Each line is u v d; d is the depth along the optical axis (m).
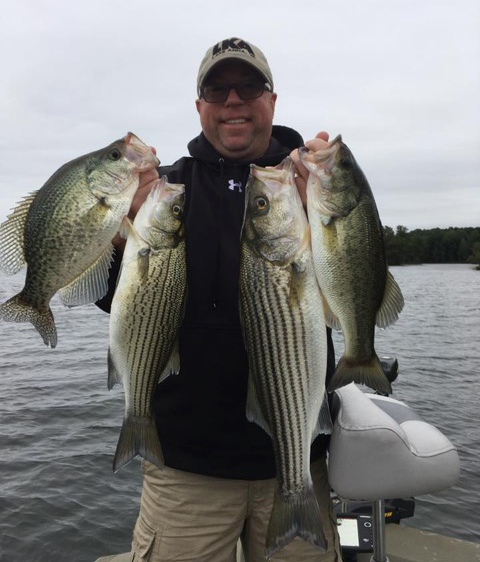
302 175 2.55
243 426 2.67
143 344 2.45
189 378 2.68
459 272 82.94
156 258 2.44
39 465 6.58
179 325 2.54
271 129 3.22
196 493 2.72
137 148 2.54
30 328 22.02
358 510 3.46
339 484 2.56
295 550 2.66
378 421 2.54
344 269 2.39
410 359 14.94
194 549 2.69
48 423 8.21
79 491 5.94
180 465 2.69
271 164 3.08
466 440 7.70
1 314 2.50
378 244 2.44
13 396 9.84
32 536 5.09
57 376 11.73
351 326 2.41
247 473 2.67
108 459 6.79
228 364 2.67
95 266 2.51
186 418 2.69
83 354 14.93
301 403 2.41
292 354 2.41
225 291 2.72
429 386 11.43
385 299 2.50
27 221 2.48
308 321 2.40
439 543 3.43
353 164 2.41
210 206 2.91
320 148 2.52
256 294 2.44
